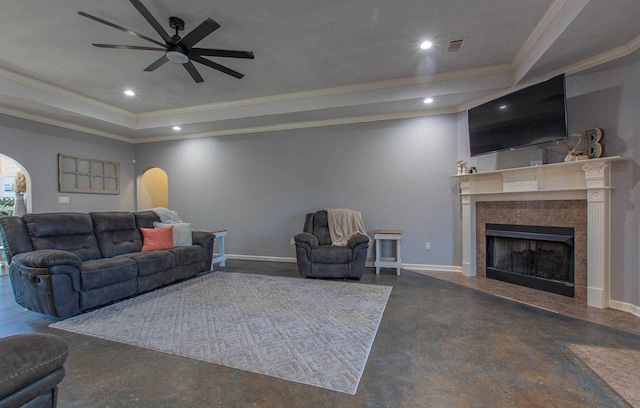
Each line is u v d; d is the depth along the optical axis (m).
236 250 5.59
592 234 2.89
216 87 4.20
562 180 3.19
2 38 2.94
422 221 4.58
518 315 2.69
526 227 3.53
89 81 3.96
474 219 4.12
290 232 5.29
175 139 5.96
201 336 2.33
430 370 1.83
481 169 4.08
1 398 0.86
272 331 2.41
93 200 5.45
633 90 2.68
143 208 6.44
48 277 2.59
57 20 2.66
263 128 5.38
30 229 3.04
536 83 3.19
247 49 3.19
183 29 2.75
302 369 1.86
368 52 3.26
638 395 1.58
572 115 3.11
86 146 5.33
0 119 4.20
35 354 0.98
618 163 2.79
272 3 2.44
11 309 2.97
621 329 2.37
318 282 3.88
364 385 1.69
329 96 4.31
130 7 2.49
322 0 2.41
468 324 2.51
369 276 4.19
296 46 3.13
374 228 4.80
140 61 3.42
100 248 3.52
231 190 5.62
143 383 1.73
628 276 2.74
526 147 3.38
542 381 1.71
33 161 4.58
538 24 2.74
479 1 2.43
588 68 2.95
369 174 4.82
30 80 3.87
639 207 2.66
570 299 3.09
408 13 2.58
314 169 5.12
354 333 2.36
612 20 2.28
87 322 2.62
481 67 3.63
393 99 4.04
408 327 2.46
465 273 4.18
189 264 4.01
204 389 1.67
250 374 1.81
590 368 1.83
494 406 1.50
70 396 1.61
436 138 4.48
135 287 3.28
